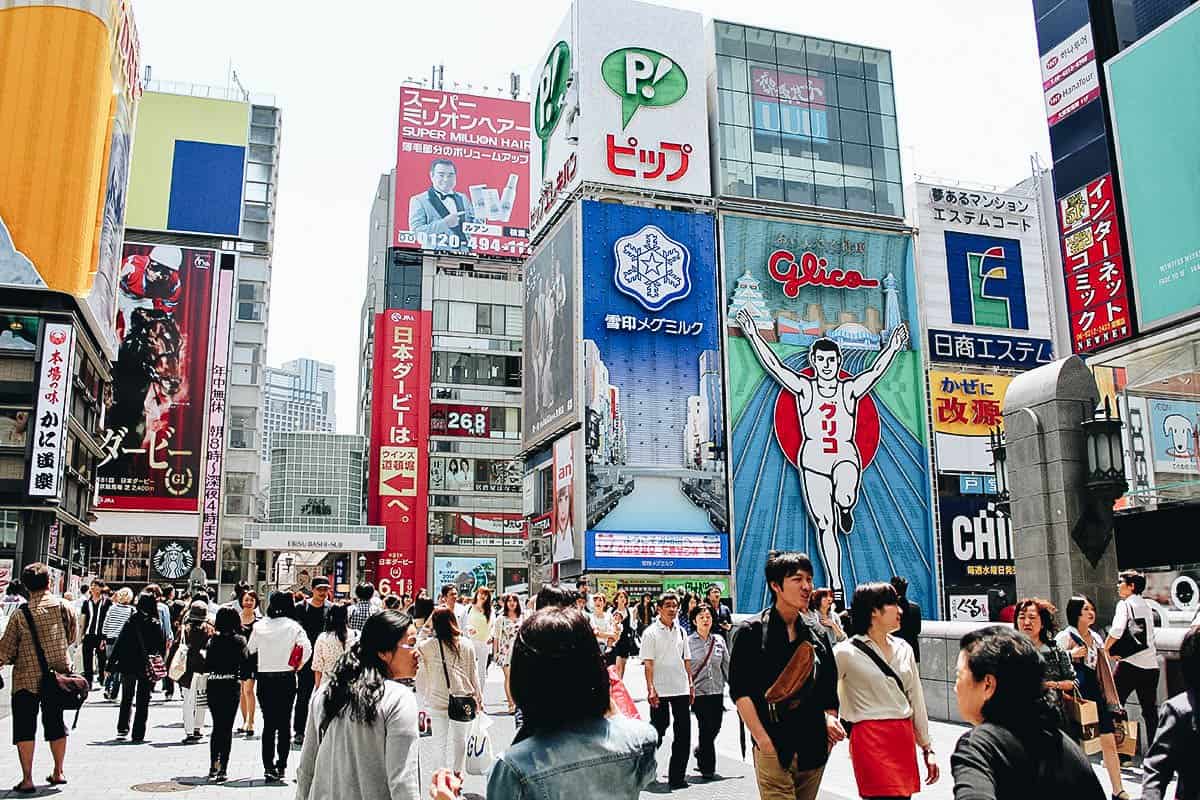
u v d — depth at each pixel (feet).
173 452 204.13
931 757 21.21
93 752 44.19
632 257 169.68
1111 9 103.55
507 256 253.44
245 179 221.66
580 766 10.57
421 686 33.09
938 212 189.88
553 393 173.27
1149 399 91.81
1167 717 14.11
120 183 163.12
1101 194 102.94
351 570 228.43
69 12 145.48
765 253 177.37
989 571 175.94
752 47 186.60
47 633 35.55
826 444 172.04
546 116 189.06
